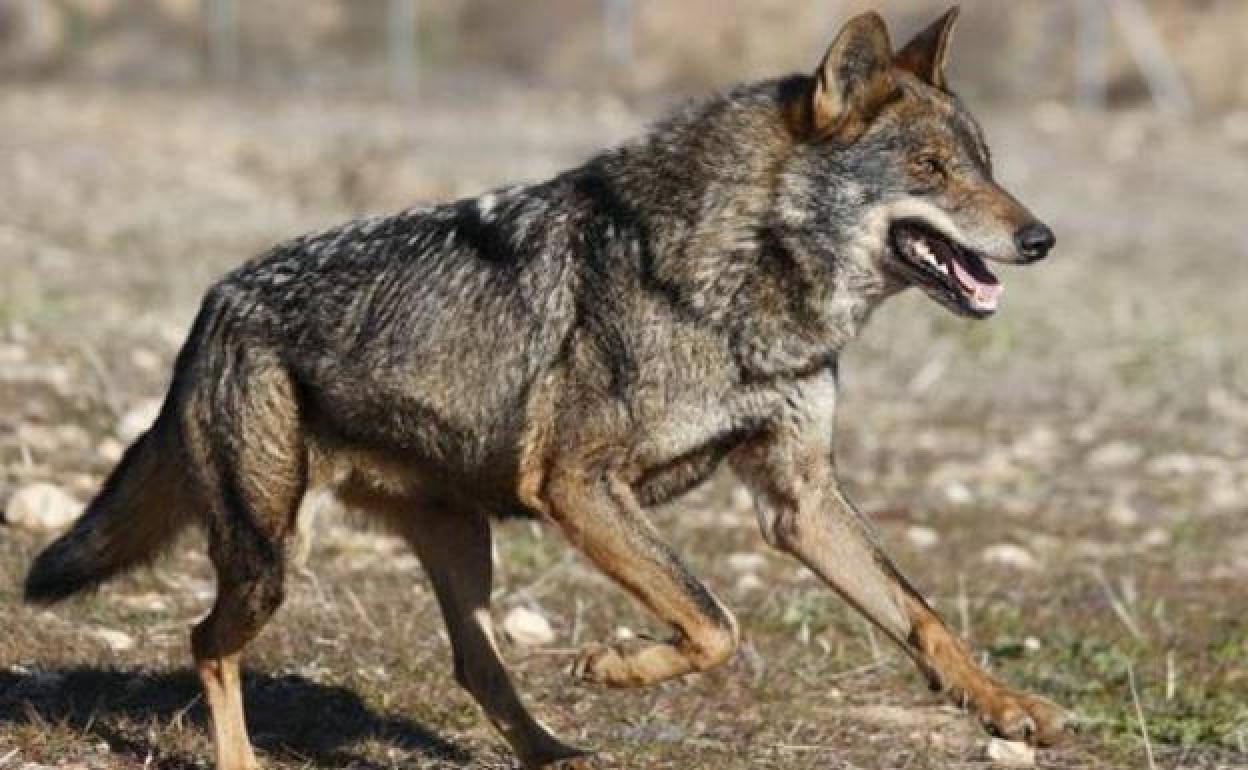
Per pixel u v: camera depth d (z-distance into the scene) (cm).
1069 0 12488
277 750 2552
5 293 5231
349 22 12825
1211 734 2791
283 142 8962
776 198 2447
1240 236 8006
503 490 2472
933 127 2489
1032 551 3859
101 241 6400
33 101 10081
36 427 3944
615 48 12388
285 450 2478
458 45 12581
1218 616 3416
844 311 2473
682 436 2423
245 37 12431
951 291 2484
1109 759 2716
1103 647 3148
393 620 3014
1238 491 4400
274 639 2894
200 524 2564
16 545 3197
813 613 3234
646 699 2839
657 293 2409
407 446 2495
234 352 2488
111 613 2966
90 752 2472
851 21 2459
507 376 2439
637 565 2359
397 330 2472
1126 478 4484
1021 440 4781
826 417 2470
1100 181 9194
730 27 12888
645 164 2477
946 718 2867
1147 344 5741
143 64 11756
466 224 2505
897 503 4119
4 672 2709
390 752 2572
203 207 7219
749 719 2794
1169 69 11606
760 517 2511
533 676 2905
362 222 2556
